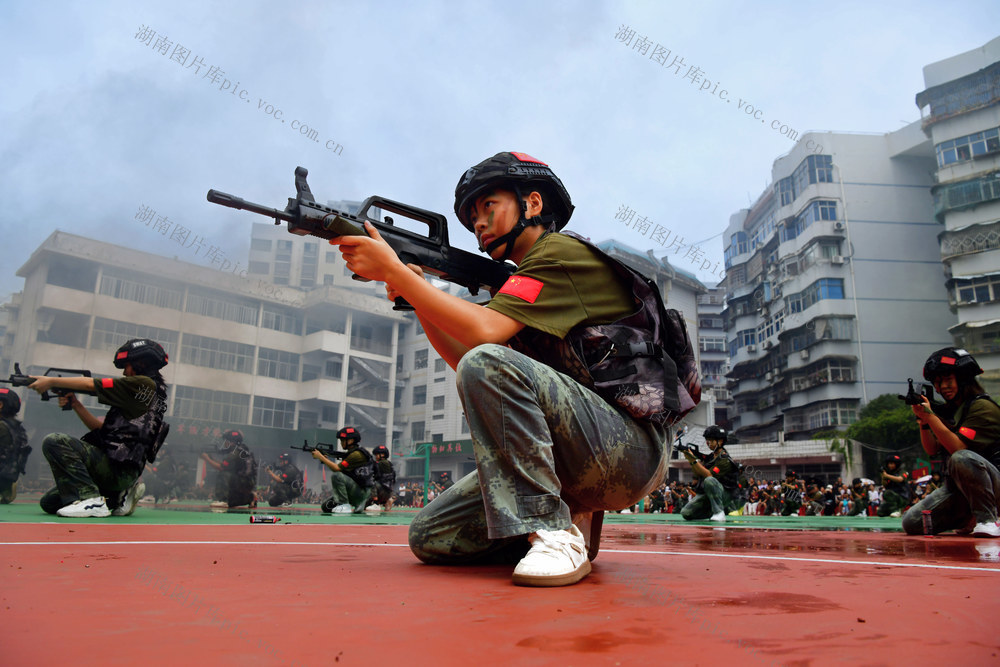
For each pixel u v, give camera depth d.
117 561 1.68
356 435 9.77
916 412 4.46
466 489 1.80
